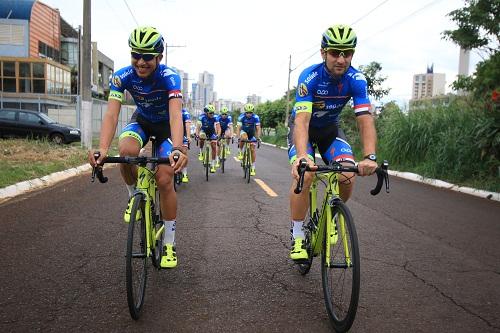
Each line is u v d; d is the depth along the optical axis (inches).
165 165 132.3
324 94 131.3
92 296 123.3
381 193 325.4
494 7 438.6
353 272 99.4
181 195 294.2
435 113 477.1
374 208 265.3
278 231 201.8
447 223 229.5
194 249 171.6
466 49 474.6
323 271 117.3
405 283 140.3
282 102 1674.5
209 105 400.5
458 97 498.0
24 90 1013.8
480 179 360.2
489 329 109.5
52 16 1195.9
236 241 183.9
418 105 530.0
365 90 130.6
